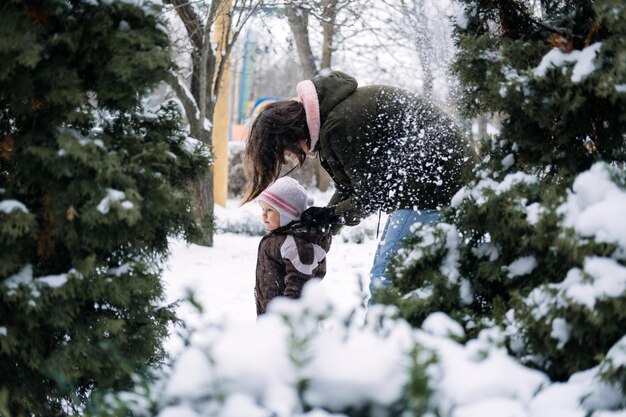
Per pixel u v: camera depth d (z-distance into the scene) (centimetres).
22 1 180
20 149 193
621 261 145
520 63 187
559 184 179
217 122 1048
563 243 149
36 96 188
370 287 274
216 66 780
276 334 108
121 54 186
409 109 272
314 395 100
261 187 290
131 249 203
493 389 109
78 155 180
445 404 104
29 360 191
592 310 139
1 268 182
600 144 185
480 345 119
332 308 114
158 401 110
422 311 175
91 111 199
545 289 151
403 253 190
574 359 149
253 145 282
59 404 208
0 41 175
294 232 302
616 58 166
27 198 195
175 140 222
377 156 272
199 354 107
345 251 719
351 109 270
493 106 188
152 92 203
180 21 777
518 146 190
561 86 175
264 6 738
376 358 101
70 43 183
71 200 186
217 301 468
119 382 199
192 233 224
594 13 187
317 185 1647
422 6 579
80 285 187
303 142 283
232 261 650
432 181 271
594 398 128
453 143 271
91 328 195
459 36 206
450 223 189
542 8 205
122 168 189
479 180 188
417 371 97
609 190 153
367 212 282
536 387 124
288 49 886
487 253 179
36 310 181
